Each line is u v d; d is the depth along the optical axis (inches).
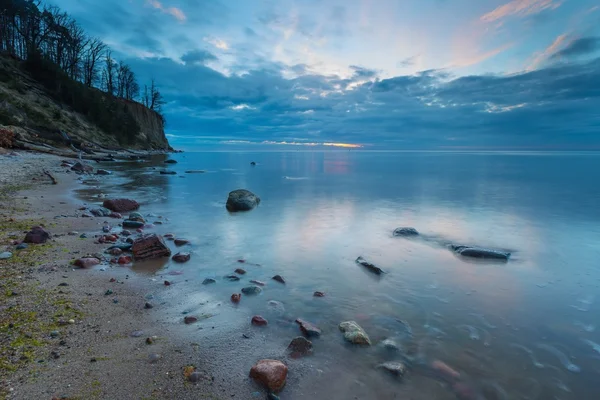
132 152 2298.2
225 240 373.1
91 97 2282.2
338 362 153.3
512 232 428.8
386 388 137.3
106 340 159.3
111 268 260.4
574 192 817.5
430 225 467.8
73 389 123.8
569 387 141.8
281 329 181.3
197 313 195.8
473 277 272.4
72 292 208.4
